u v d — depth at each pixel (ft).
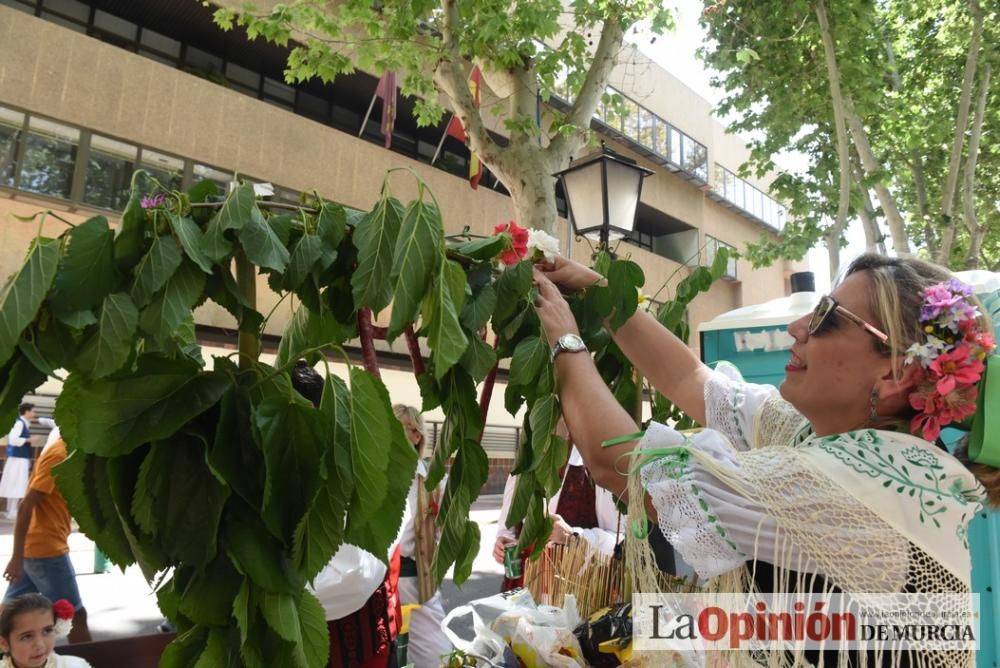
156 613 16.55
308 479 2.44
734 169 62.39
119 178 27.25
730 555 2.76
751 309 9.75
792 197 24.81
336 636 5.98
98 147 26.76
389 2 19.12
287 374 2.63
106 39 30.48
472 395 3.28
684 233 56.75
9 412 2.23
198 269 2.47
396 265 2.71
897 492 2.70
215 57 33.88
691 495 2.82
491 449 40.70
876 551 2.62
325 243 2.87
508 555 7.84
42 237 2.27
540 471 3.73
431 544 7.23
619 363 4.78
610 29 18.30
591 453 3.30
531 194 16.79
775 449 2.95
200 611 2.35
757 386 4.21
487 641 5.52
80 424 2.20
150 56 31.73
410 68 21.38
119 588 18.86
